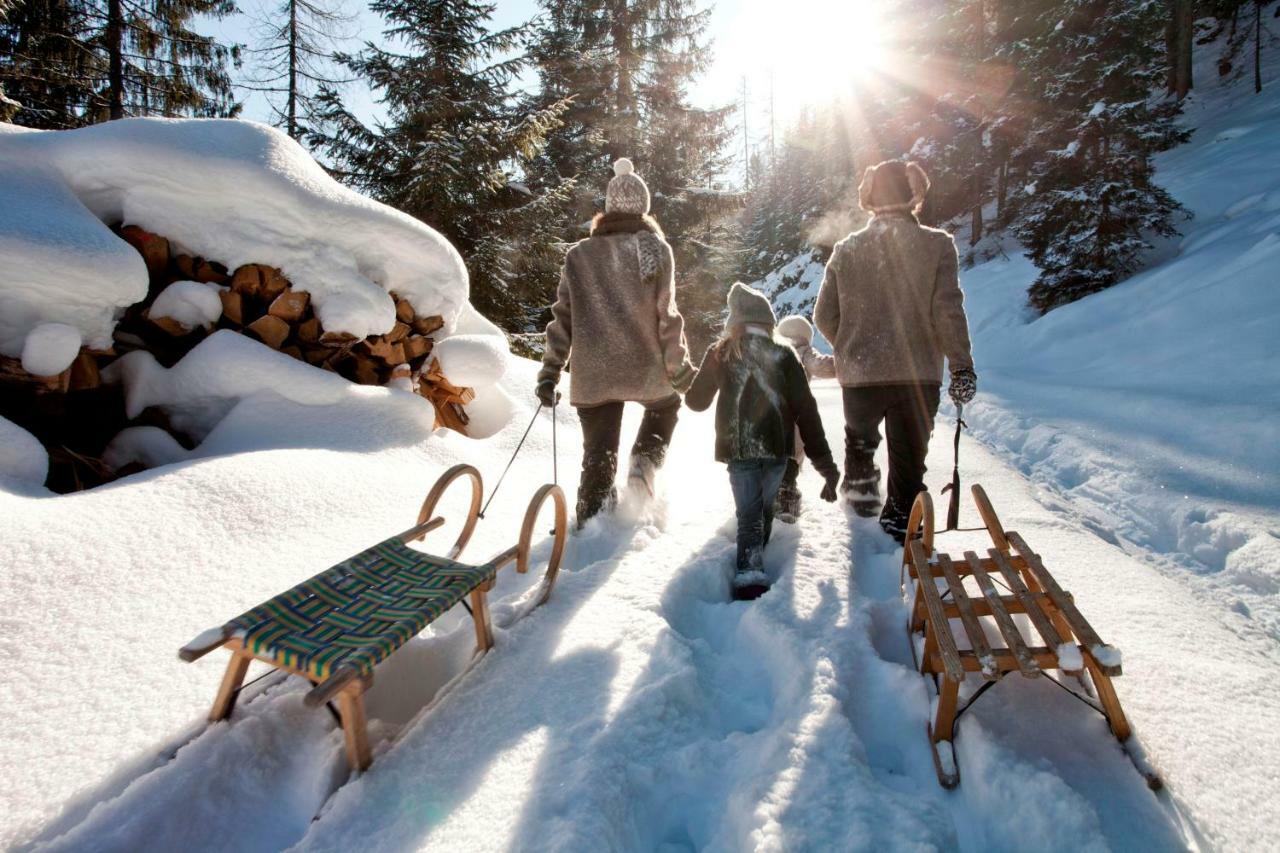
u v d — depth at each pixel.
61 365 3.41
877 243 3.49
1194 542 3.67
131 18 13.98
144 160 3.94
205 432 4.30
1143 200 11.88
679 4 16.58
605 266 3.63
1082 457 5.20
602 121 15.74
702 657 2.49
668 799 1.84
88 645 2.29
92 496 2.99
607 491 3.65
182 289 4.19
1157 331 8.07
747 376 3.24
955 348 3.30
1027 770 1.70
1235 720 1.98
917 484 3.49
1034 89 18.59
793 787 1.71
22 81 12.88
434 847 1.59
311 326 4.52
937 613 2.03
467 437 5.16
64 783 1.79
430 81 11.06
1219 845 1.56
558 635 2.53
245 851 1.71
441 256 5.09
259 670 2.26
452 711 2.11
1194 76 23.86
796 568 3.06
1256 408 5.04
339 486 3.61
